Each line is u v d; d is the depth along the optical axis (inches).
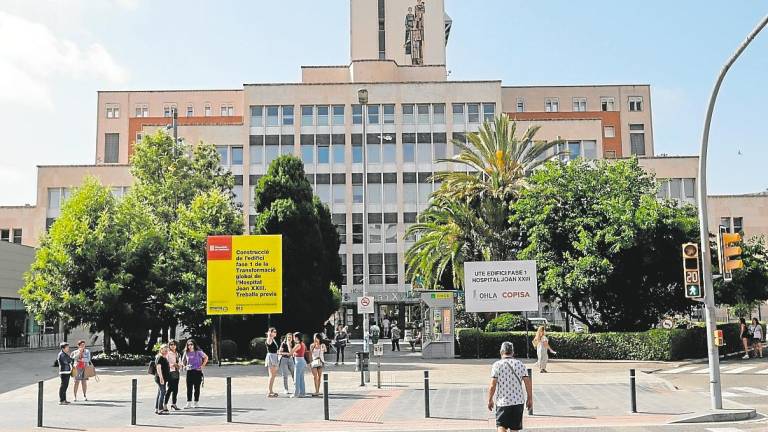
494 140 1635.1
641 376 1033.5
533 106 3631.9
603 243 1346.0
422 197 2591.0
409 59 3331.7
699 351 1362.0
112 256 1411.2
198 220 1453.0
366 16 3351.4
